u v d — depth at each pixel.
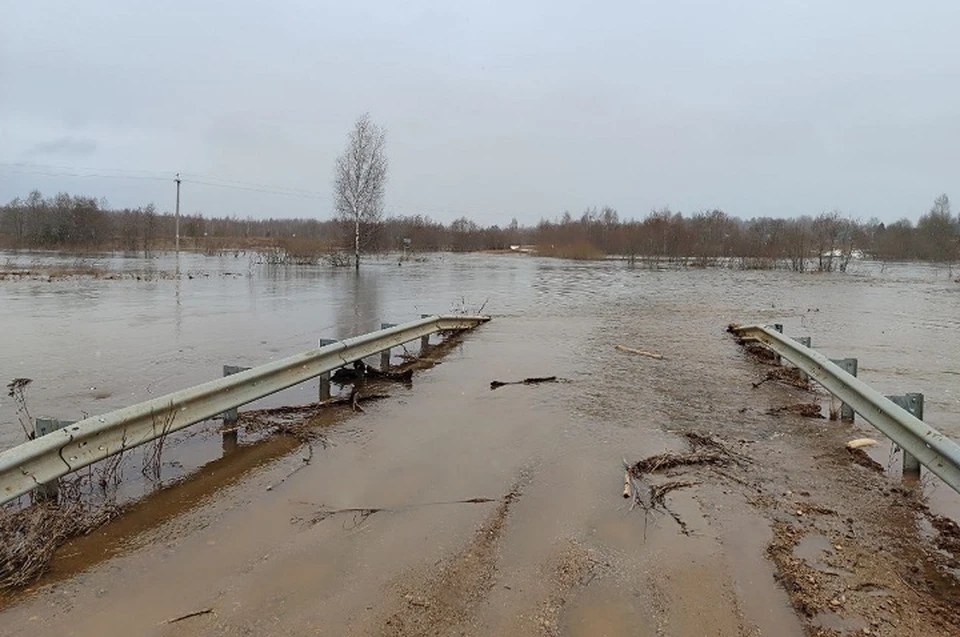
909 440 4.89
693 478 5.12
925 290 29.98
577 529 4.15
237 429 6.16
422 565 3.66
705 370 9.57
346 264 42.12
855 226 67.88
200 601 3.29
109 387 8.04
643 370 9.49
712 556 3.82
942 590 3.50
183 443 5.84
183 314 15.79
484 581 3.50
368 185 41.62
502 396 7.77
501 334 13.24
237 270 36.75
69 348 10.80
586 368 9.58
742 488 4.93
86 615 3.16
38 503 4.29
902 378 9.45
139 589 3.41
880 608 3.30
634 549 3.89
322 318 15.31
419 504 4.52
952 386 8.88
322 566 3.65
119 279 28.12
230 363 9.59
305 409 7.05
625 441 6.00
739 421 6.82
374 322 14.65
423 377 8.89
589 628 3.09
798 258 48.81
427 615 3.18
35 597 3.32
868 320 17.16
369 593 3.37
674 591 3.43
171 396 5.17
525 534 4.07
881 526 4.29
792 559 3.79
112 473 4.91
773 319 16.86
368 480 4.96
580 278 35.22
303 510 4.41
